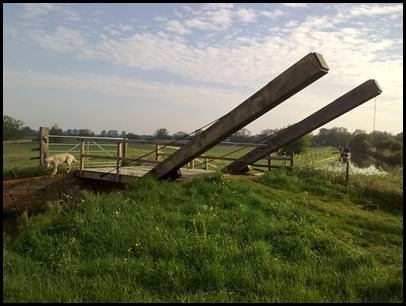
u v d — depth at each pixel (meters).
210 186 9.81
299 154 21.66
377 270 5.77
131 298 4.83
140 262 5.86
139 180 10.34
